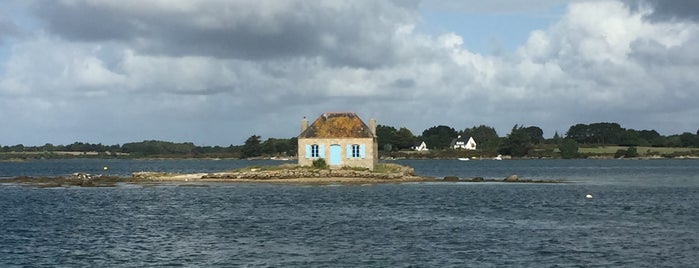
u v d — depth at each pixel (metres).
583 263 37.72
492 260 38.50
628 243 43.69
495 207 65.44
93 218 56.47
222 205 66.44
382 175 99.69
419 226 51.47
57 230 49.53
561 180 118.50
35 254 40.12
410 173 111.88
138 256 39.66
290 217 56.78
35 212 61.09
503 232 48.38
